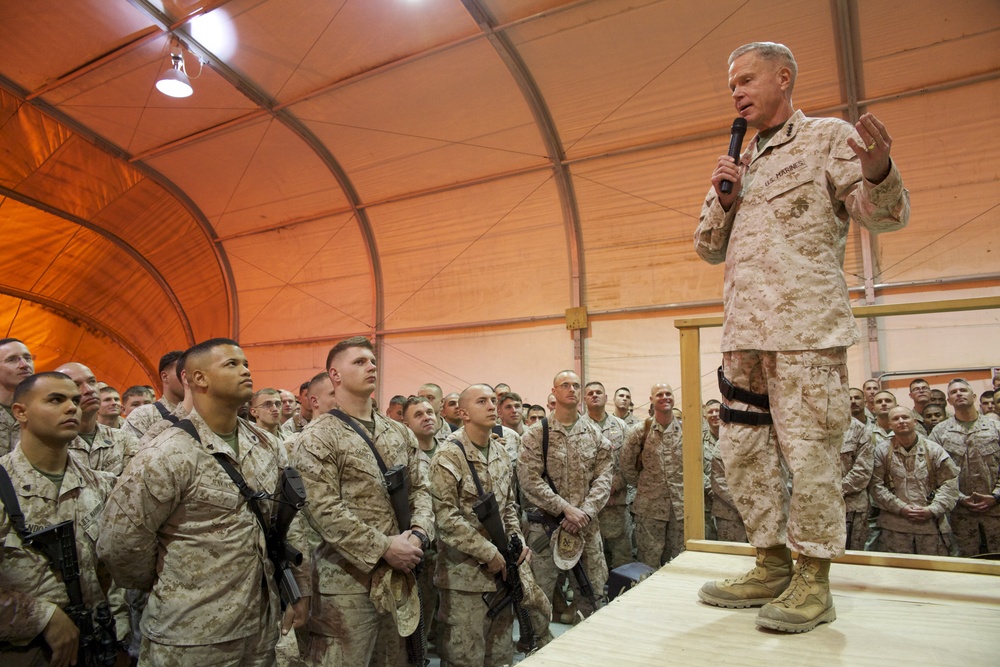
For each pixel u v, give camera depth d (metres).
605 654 1.31
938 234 7.32
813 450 1.43
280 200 11.46
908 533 4.40
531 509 4.09
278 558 2.28
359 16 7.64
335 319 11.91
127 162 10.83
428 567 3.64
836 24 6.97
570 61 8.09
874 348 7.52
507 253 10.19
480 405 3.42
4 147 10.05
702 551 2.17
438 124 9.30
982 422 4.86
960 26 6.66
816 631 1.41
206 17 7.61
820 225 1.49
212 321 13.79
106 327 15.13
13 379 3.10
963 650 1.30
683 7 7.12
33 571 2.21
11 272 12.72
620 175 8.98
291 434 4.46
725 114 8.08
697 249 1.78
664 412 4.72
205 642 2.07
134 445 3.53
